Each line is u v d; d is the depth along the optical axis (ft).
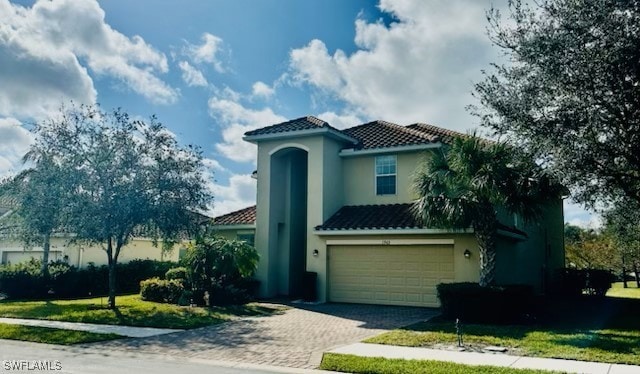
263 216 78.07
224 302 66.80
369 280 68.90
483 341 40.60
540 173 45.78
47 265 82.33
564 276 93.97
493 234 53.88
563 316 56.39
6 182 67.67
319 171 74.08
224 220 87.45
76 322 52.90
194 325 50.70
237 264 67.46
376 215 71.41
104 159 60.59
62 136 60.75
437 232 63.16
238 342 42.09
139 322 52.21
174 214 62.75
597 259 127.03
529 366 32.17
